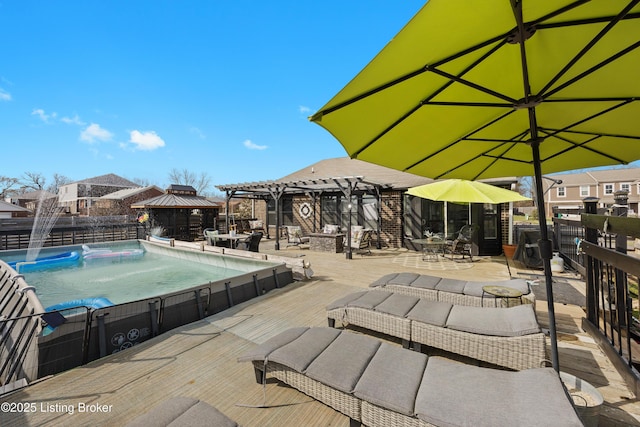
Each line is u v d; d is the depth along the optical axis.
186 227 17.94
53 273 8.62
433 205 10.83
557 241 7.91
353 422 2.11
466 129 2.39
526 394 1.83
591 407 1.95
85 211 31.14
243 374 2.90
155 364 3.09
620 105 2.07
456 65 1.72
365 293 4.11
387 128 2.06
